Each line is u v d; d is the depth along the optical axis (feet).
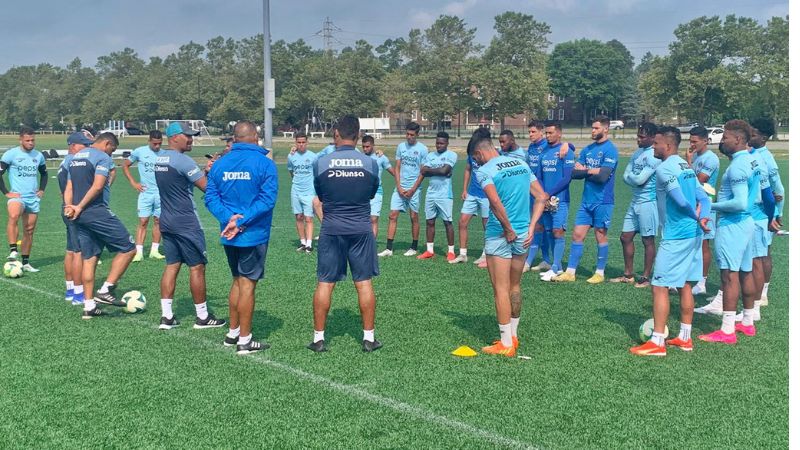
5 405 15.89
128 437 14.34
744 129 20.57
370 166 19.54
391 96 230.48
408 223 48.49
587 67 353.31
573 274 29.45
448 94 203.62
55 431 14.61
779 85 182.91
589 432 14.58
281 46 252.01
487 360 19.06
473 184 32.40
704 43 193.26
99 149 23.45
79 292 24.86
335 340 20.90
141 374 17.87
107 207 23.77
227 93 253.44
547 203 28.78
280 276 30.09
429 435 14.43
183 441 14.16
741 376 17.90
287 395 16.52
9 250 36.60
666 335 19.92
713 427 14.84
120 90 308.81
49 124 357.82
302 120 261.24
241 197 19.24
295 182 36.06
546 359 19.17
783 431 14.66
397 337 21.22
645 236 27.94
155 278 29.86
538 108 211.61
